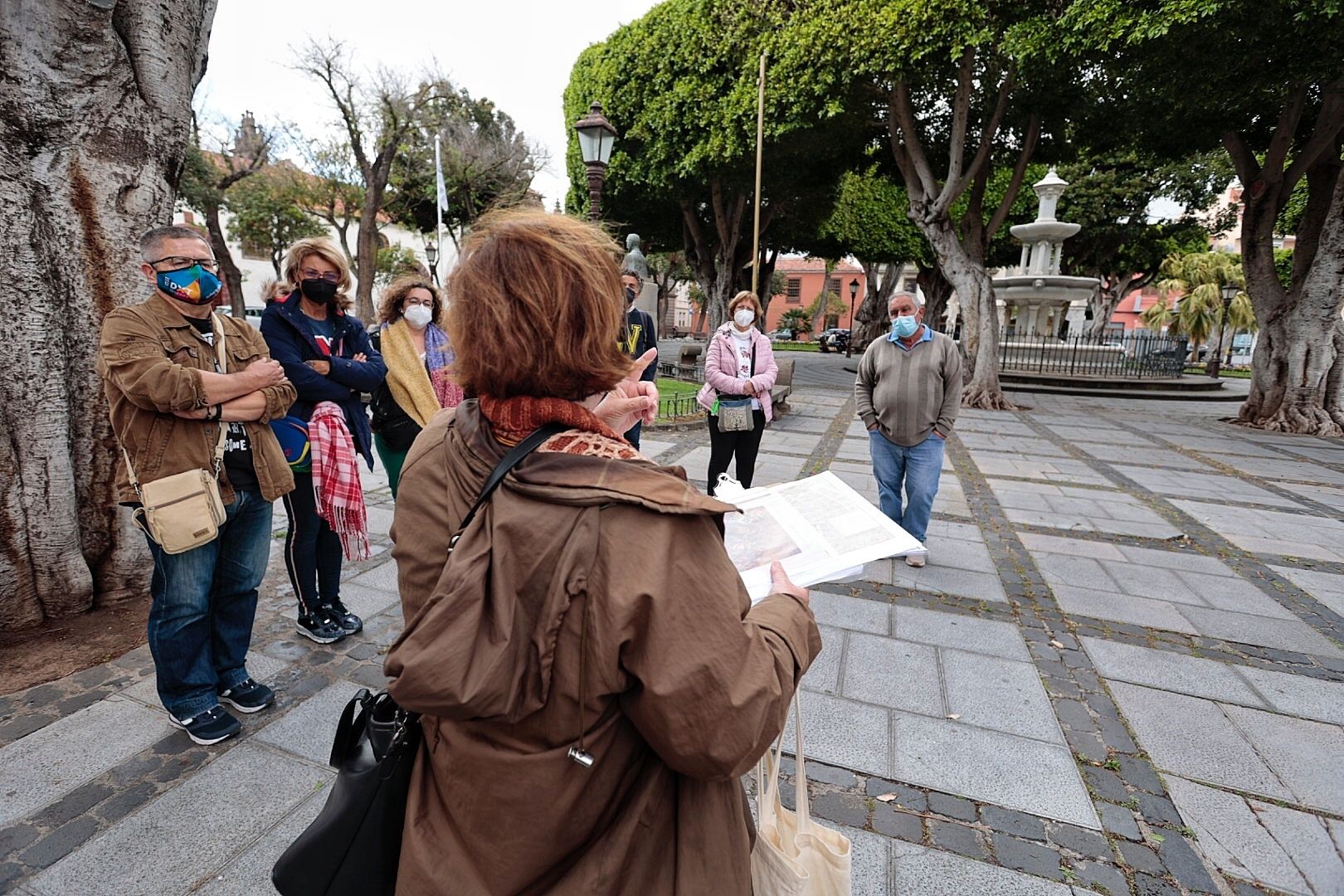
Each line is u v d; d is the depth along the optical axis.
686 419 9.30
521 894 0.80
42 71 2.85
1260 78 8.63
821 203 19.80
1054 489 6.53
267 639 3.16
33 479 3.02
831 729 2.61
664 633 0.71
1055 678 3.01
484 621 0.73
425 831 0.85
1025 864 1.97
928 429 4.06
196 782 2.20
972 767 2.39
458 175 23.50
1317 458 8.39
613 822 0.81
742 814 0.90
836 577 1.16
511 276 0.81
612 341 0.86
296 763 2.31
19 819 2.03
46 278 2.97
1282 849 2.04
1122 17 8.05
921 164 12.34
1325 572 4.39
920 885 1.89
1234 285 24.36
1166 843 2.06
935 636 3.38
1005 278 18.72
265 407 2.38
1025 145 12.47
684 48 13.12
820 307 48.66
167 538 2.13
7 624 3.02
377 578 3.91
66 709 2.55
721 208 18.08
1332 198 10.21
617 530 0.74
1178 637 3.43
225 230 26.56
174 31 3.23
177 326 2.26
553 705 0.75
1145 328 29.55
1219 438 9.83
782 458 7.66
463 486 0.84
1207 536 5.13
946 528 5.18
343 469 2.95
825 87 10.77
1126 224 23.33
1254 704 2.83
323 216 27.41
